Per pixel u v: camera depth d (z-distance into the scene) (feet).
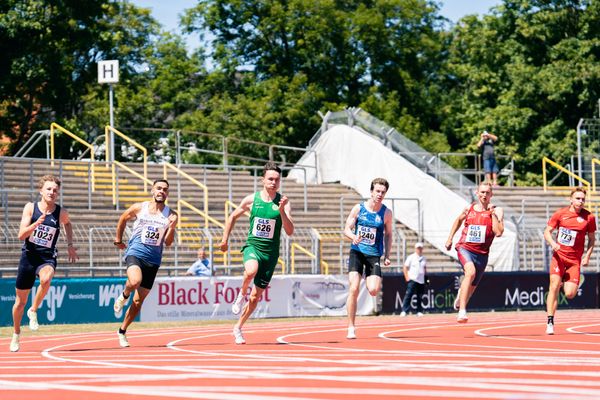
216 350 83.76
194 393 48.70
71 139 302.86
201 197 216.13
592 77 350.64
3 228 171.12
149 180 209.36
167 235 89.51
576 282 104.12
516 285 182.91
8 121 306.35
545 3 367.04
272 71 390.42
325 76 396.98
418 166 233.14
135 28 371.97
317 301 165.99
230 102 358.64
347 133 243.81
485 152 248.52
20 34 293.84
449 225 212.64
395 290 173.37
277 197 91.15
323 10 390.83
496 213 104.01
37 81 295.07
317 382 53.62
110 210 191.83
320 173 251.80
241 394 47.93
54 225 87.20
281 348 85.20
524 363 65.46
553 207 233.35
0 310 140.46
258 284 91.40
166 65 383.04
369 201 97.55
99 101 348.38
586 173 270.05
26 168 203.82
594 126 277.64
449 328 119.85
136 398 47.16
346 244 206.59
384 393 48.01
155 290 152.56
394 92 393.50
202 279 156.76
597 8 359.66
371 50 401.70
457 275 177.37
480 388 49.96
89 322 148.05
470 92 386.11
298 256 192.34
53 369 65.46
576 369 61.00
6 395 49.26
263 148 357.41
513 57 367.45
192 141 347.56
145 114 349.00
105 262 173.17
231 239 185.26
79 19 302.25
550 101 361.51
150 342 97.96
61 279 145.79
